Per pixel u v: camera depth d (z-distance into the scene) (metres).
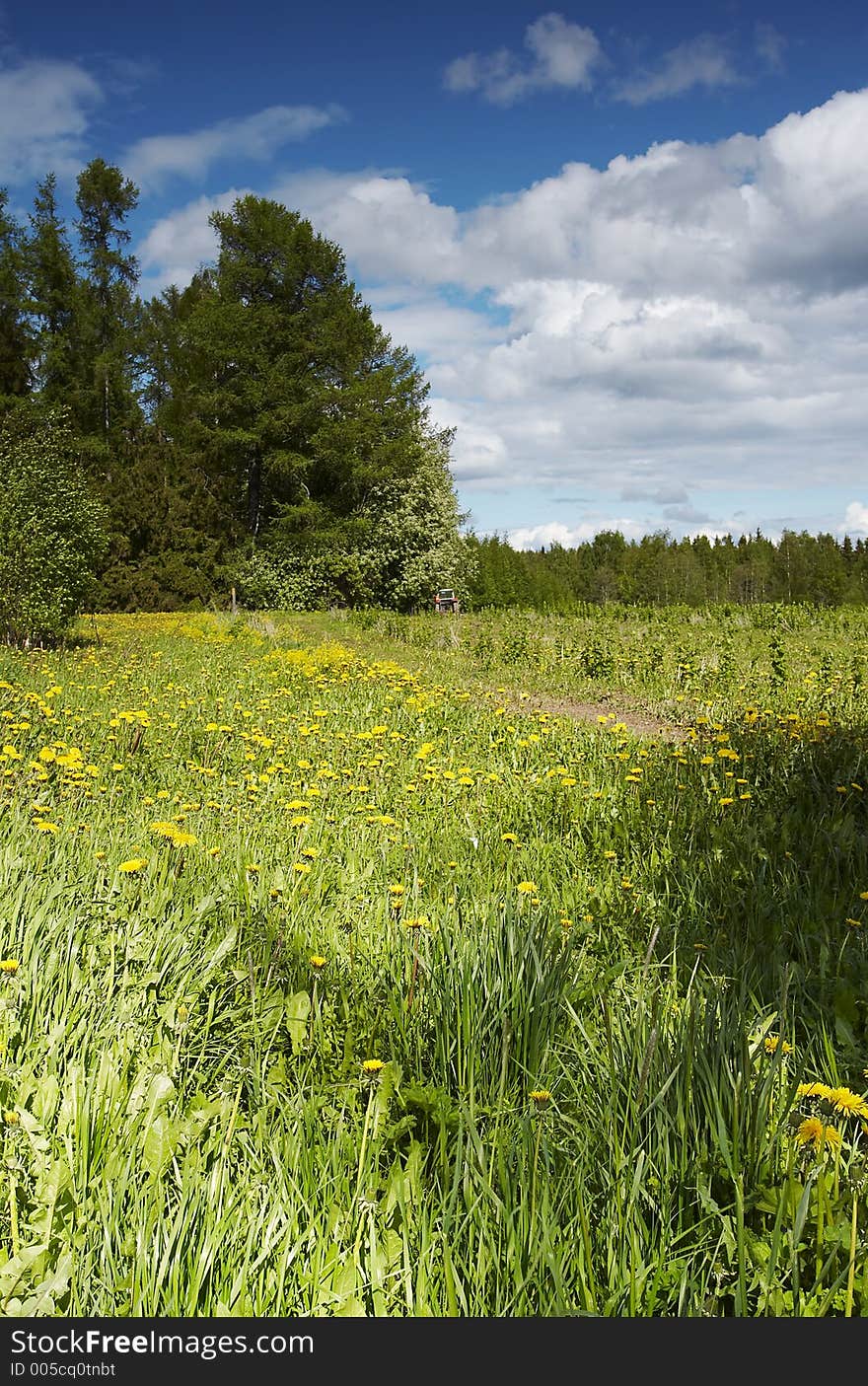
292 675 12.55
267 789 5.70
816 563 96.94
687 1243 1.85
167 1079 2.07
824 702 9.51
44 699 8.34
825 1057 2.54
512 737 7.82
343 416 38.66
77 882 3.26
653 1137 2.00
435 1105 2.20
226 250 38.84
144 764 6.47
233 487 38.97
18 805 4.47
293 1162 1.96
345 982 2.87
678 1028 2.40
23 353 41.25
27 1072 2.02
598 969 3.12
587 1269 1.70
